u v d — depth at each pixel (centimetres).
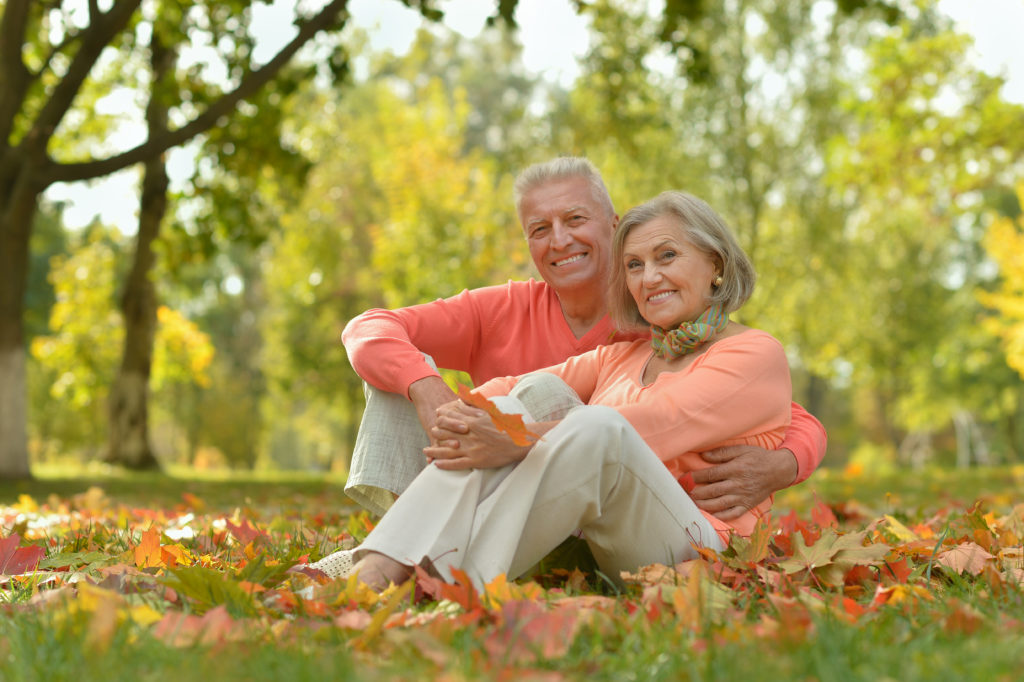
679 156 1886
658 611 185
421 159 1986
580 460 216
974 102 1500
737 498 254
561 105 1708
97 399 3127
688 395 248
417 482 219
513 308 344
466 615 177
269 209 1442
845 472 1334
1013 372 3634
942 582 241
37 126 985
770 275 2045
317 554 281
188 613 180
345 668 146
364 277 2536
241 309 3822
